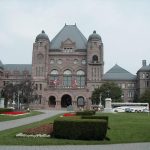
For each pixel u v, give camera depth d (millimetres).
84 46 196125
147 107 158625
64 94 183750
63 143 27141
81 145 26562
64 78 192500
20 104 149250
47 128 34562
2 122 55938
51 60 194250
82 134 29500
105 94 172000
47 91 184250
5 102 142750
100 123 29594
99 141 28719
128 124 49625
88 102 182500
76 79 191750
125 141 29359
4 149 24000
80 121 29656
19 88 140375
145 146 26625
